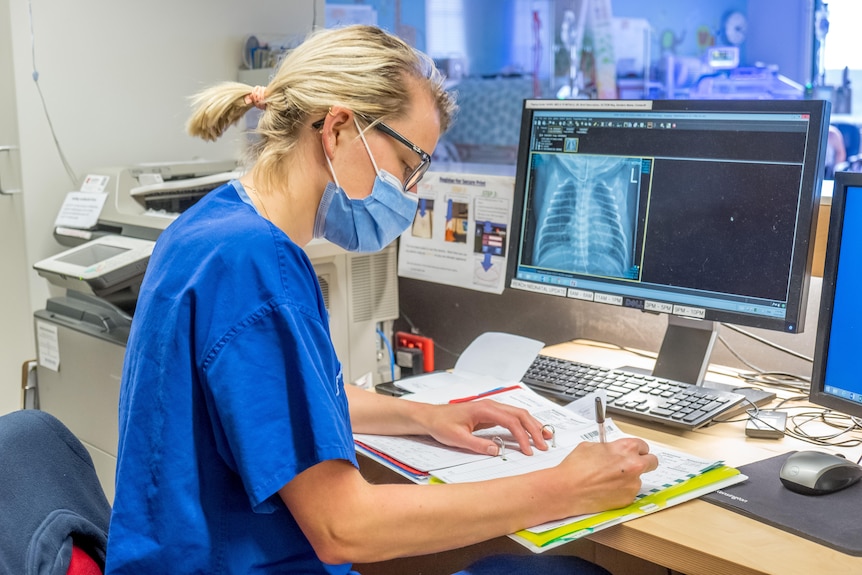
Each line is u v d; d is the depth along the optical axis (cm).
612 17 322
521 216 158
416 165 106
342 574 96
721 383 147
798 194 126
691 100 135
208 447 88
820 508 98
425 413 122
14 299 225
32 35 211
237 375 84
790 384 146
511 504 95
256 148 103
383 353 185
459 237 175
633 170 143
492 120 344
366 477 126
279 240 90
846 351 116
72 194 209
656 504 100
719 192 134
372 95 98
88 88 223
